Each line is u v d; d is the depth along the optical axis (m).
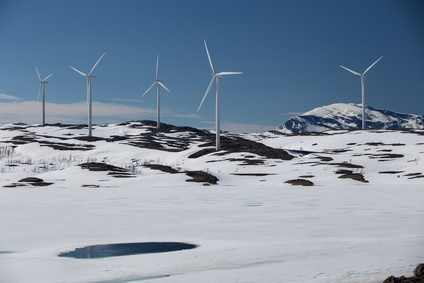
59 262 13.19
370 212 25.81
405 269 10.96
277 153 104.56
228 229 19.73
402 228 18.77
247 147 119.44
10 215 25.61
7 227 20.77
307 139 158.38
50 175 73.06
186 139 172.38
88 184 60.28
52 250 15.31
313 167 77.38
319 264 11.84
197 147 127.88
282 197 38.97
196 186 57.28
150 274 11.47
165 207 30.34
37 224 21.84
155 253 14.59
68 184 60.69
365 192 44.25
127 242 16.77
